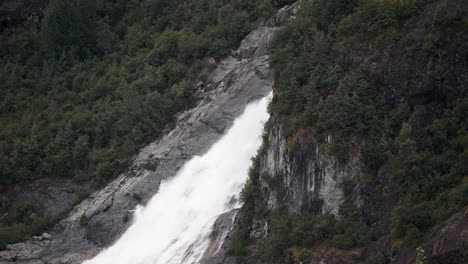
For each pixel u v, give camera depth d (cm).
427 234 10744
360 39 12294
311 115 12119
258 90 14462
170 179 14212
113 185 14475
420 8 12062
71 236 14100
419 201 11088
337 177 11769
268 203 12388
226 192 13525
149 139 14912
